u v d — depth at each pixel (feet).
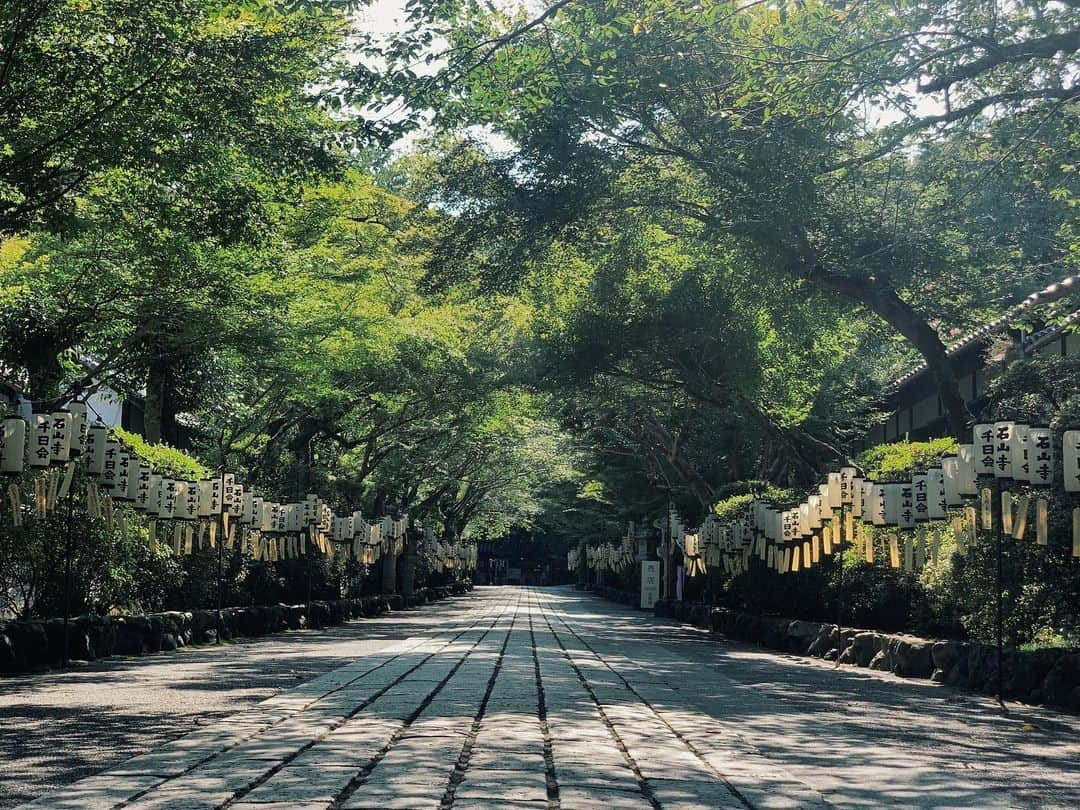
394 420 127.03
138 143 43.96
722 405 98.27
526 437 174.09
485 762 24.34
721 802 20.62
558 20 54.49
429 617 135.74
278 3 48.70
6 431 45.98
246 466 106.32
